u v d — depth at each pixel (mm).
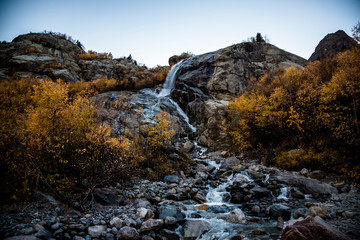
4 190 5039
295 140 11086
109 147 6449
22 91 13570
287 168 9805
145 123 14836
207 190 8219
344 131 8711
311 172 8680
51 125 6266
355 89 9273
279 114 11172
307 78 13445
